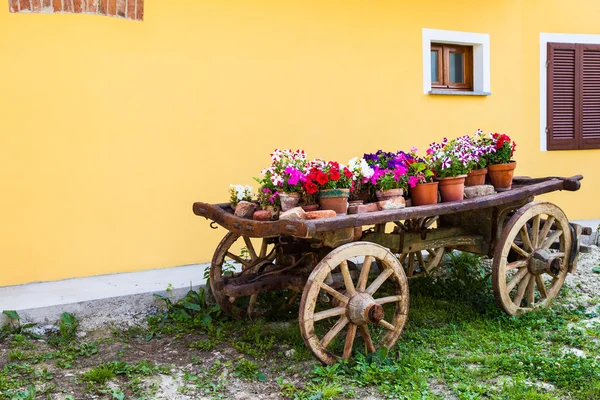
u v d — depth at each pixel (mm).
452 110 6938
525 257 4656
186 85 5621
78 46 5195
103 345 4172
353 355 3848
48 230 5168
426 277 5418
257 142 5957
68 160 5211
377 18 6461
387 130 6586
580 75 7613
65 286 4984
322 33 6195
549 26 7445
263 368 3789
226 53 5766
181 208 5680
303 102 6148
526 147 7418
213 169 5785
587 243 7012
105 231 5379
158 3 5465
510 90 7254
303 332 3533
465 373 3600
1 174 5004
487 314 4660
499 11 7117
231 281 4367
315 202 3920
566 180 4879
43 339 4234
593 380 3418
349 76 6355
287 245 4293
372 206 3994
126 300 4688
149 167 5520
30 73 5059
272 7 5941
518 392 3291
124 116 5395
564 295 5199
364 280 3785
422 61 6715
